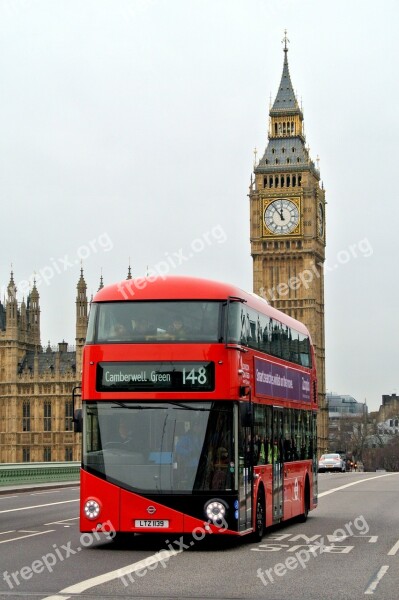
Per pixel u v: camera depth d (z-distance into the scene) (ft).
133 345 88.43
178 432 87.10
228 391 87.51
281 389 108.37
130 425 87.61
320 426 625.00
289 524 114.93
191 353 87.86
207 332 88.28
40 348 568.00
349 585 67.00
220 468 86.63
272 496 101.24
